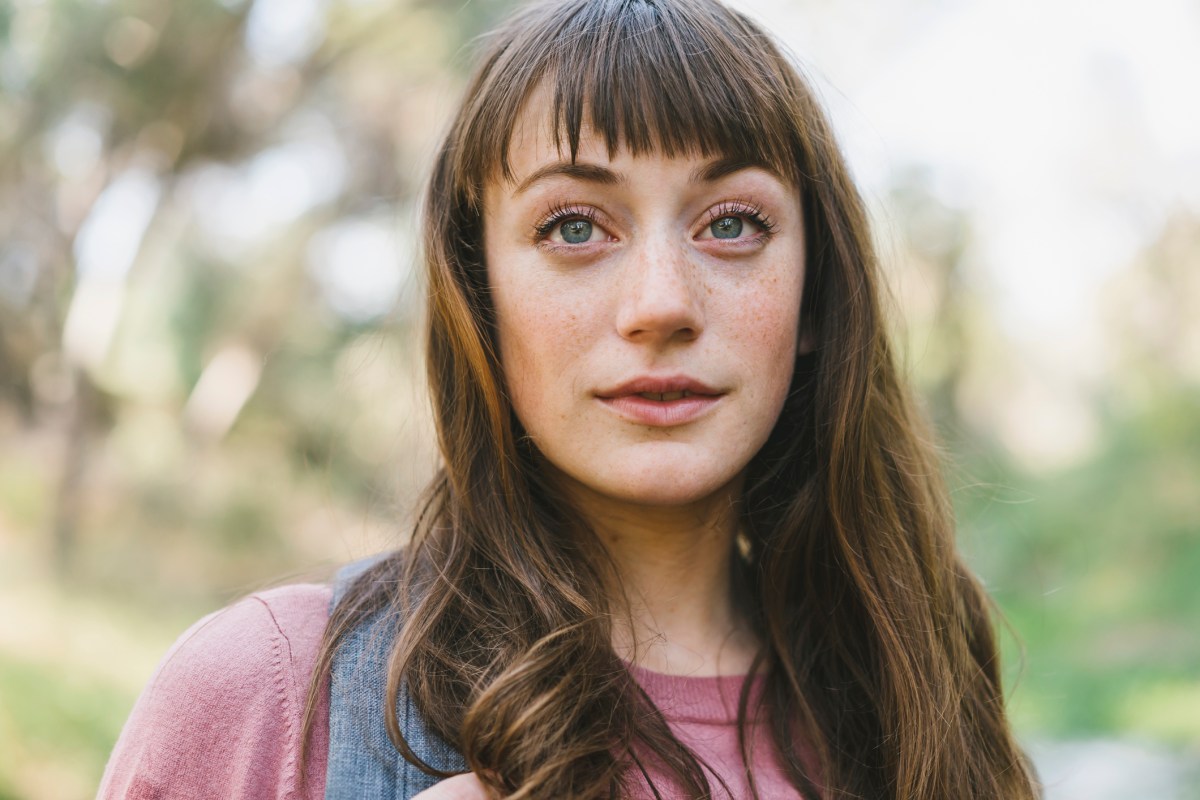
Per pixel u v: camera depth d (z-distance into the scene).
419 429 1.30
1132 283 10.27
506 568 0.98
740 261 0.98
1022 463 9.91
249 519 7.68
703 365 0.94
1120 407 10.17
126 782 0.88
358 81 7.38
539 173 0.96
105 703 4.54
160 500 7.69
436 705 0.89
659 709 0.99
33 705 4.21
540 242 0.97
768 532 1.14
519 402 0.99
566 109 0.94
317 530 7.53
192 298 8.58
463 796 0.85
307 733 0.88
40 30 6.16
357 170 7.62
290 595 0.98
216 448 8.13
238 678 0.90
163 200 7.44
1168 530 8.54
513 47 1.02
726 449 0.96
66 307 7.41
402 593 0.98
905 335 1.43
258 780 0.87
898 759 1.05
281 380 8.27
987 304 8.99
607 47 0.95
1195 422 9.36
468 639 0.95
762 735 1.03
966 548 1.57
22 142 6.47
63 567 6.53
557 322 0.95
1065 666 6.26
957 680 1.15
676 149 0.95
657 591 1.05
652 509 1.03
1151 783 4.20
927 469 1.33
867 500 1.14
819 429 1.14
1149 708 5.35
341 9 7.04
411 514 1.17
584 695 0.91
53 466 7.20
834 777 1.03
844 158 1.23
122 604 6.28
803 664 1.10
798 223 1.03
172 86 6.64
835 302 1.14
